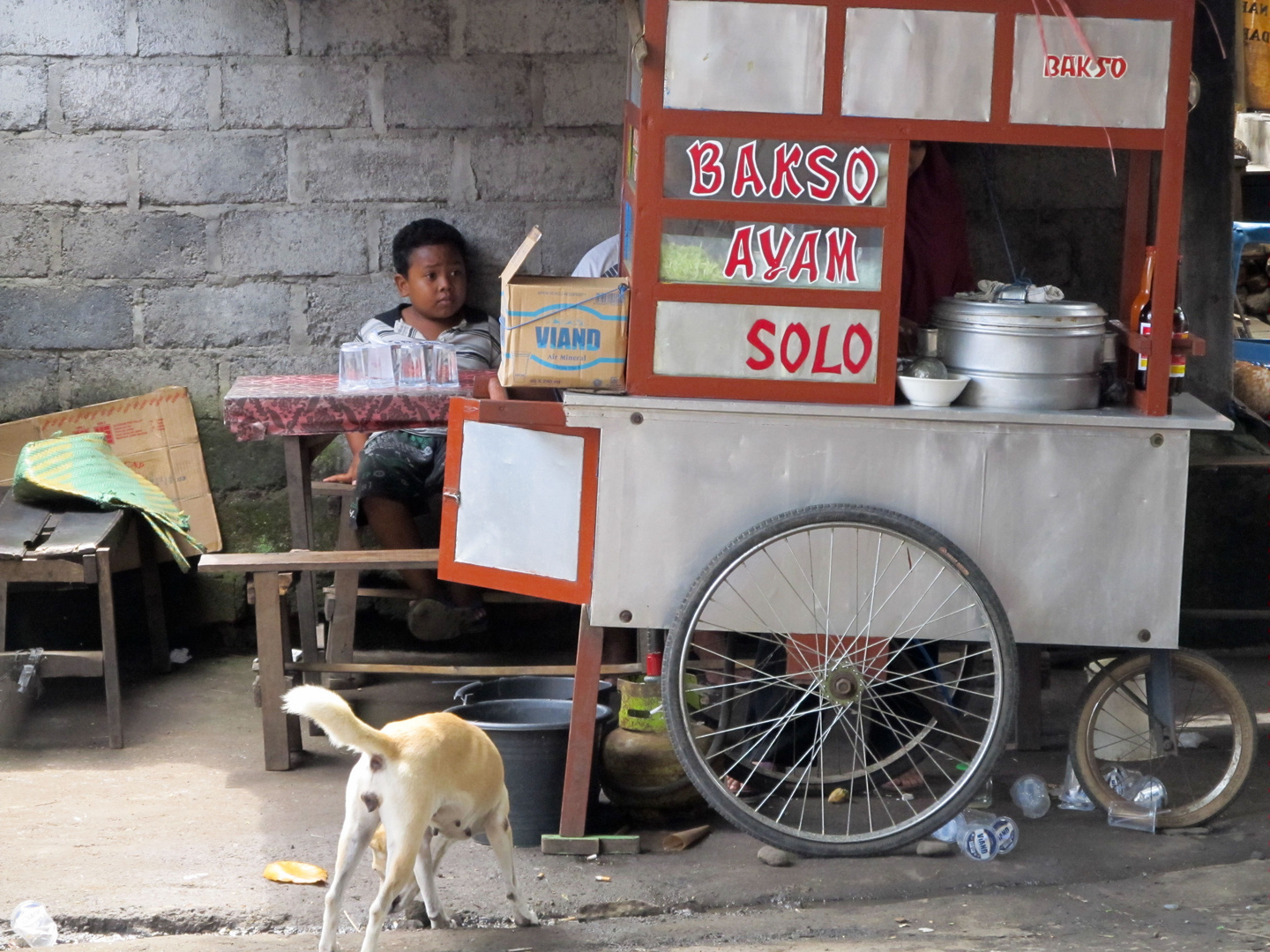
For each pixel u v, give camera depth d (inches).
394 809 155.4
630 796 201.8
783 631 191.0
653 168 182.9
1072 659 279.3
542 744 194.5
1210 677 201.2
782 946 168.7
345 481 273.6
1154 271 186.2
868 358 187.8
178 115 269.1
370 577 284.4
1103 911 177.6
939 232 227.3
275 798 213.5
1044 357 188.1
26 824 201.6
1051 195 273.6
